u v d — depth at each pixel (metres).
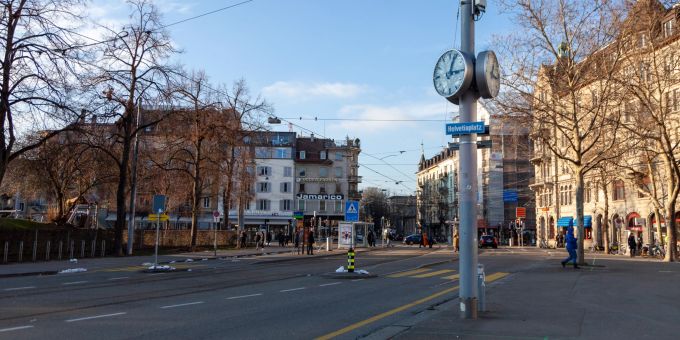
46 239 31.52
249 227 85.88
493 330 8.62
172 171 44.50
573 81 26.36
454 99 10.13
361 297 13.98
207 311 11.23
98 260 30.20
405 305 12.40
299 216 40.03
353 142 94.75
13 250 29.45
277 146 88.50
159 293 14.59
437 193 110.56
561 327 8.94
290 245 59.19
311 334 8.77
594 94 27.22
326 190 90.19
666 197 42.38
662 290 15.09
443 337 8.09
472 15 10.07
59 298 13.31
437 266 26.61
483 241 58.12
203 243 48.97
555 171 61.03
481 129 9.57
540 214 66.31
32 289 15.58
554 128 28.86
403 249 51.09
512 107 26.72
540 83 26.84
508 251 47.91
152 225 64.38
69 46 26.72
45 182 43.47
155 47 32.94
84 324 9.50
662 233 41.41
